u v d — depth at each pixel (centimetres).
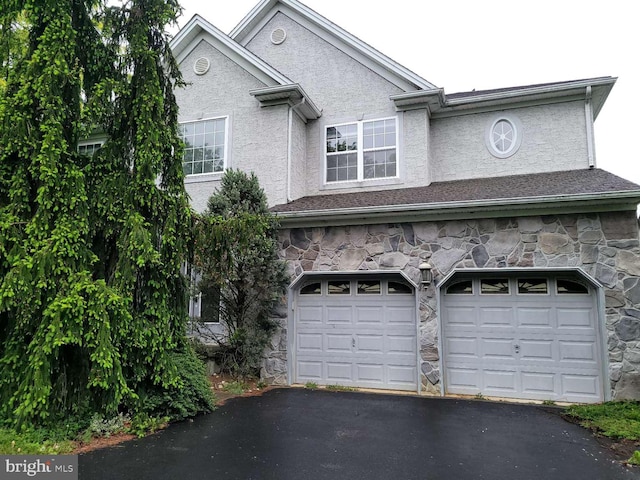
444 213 850
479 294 861
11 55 665
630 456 521
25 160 580
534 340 817
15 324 561
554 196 760
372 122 1166
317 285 969
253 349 905
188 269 830
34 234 554
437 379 837
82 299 548
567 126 1067
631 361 731
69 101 628
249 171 1119
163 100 692
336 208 908
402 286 911
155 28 704
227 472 467
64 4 607
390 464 495
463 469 482
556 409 738
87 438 552
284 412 714
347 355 925
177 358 705
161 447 543
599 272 763
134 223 616
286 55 1280
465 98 1110
